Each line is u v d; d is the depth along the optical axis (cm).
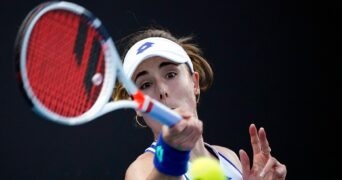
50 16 771
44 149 2245
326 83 2533
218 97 2456
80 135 2272
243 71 2492
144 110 816
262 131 1091
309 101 2514
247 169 1061
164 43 1125
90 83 819
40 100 756
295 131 2491
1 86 2255
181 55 1129
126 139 2303
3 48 2277
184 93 1116
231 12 2511
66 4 788
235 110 2462
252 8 2527
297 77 2522
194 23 2472
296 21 2550
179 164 838
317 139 2497
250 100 2475
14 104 2247
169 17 2447
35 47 753
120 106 823
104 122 2292
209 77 1402
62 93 781
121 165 2291
